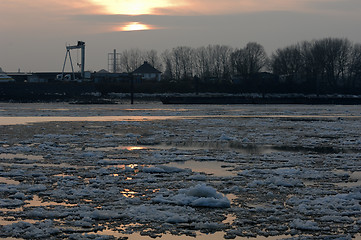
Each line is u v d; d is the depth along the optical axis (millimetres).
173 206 13969
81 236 11500
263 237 11641
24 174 18438
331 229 12164
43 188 15930
